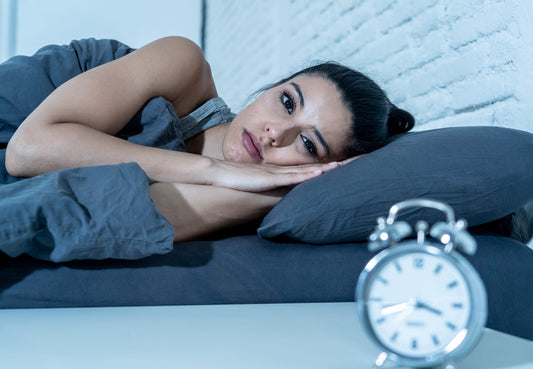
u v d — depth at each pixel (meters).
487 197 1.01
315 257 1.02
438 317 0.56
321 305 0.91
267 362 0.56
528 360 0.61
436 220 1.03
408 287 0.56
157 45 1.41
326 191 1.03
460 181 1.00
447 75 1.73
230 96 4.49
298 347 0.62
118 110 1.26
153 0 5.30
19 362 0.54
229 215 1.17
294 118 1.36
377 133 1.41
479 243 1.07
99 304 0.90
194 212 1.14
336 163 1.27
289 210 1.04
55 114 1.17
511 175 1.02
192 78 1.46
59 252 0.84
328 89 1.38
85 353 0.58
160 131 1.32
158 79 1.35
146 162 1.18
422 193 1.01
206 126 1.53
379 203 1.01
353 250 1.05
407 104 1.95
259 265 0.99
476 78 1.59
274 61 3.39
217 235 1.25
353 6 2.35
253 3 3.89
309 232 1.04
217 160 1.25
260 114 1.38
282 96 1.38
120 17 5.24
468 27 1.62
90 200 0.87
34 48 5.00
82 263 0.91
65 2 5.09
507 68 1.47
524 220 1.23
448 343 0.55
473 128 1.14
